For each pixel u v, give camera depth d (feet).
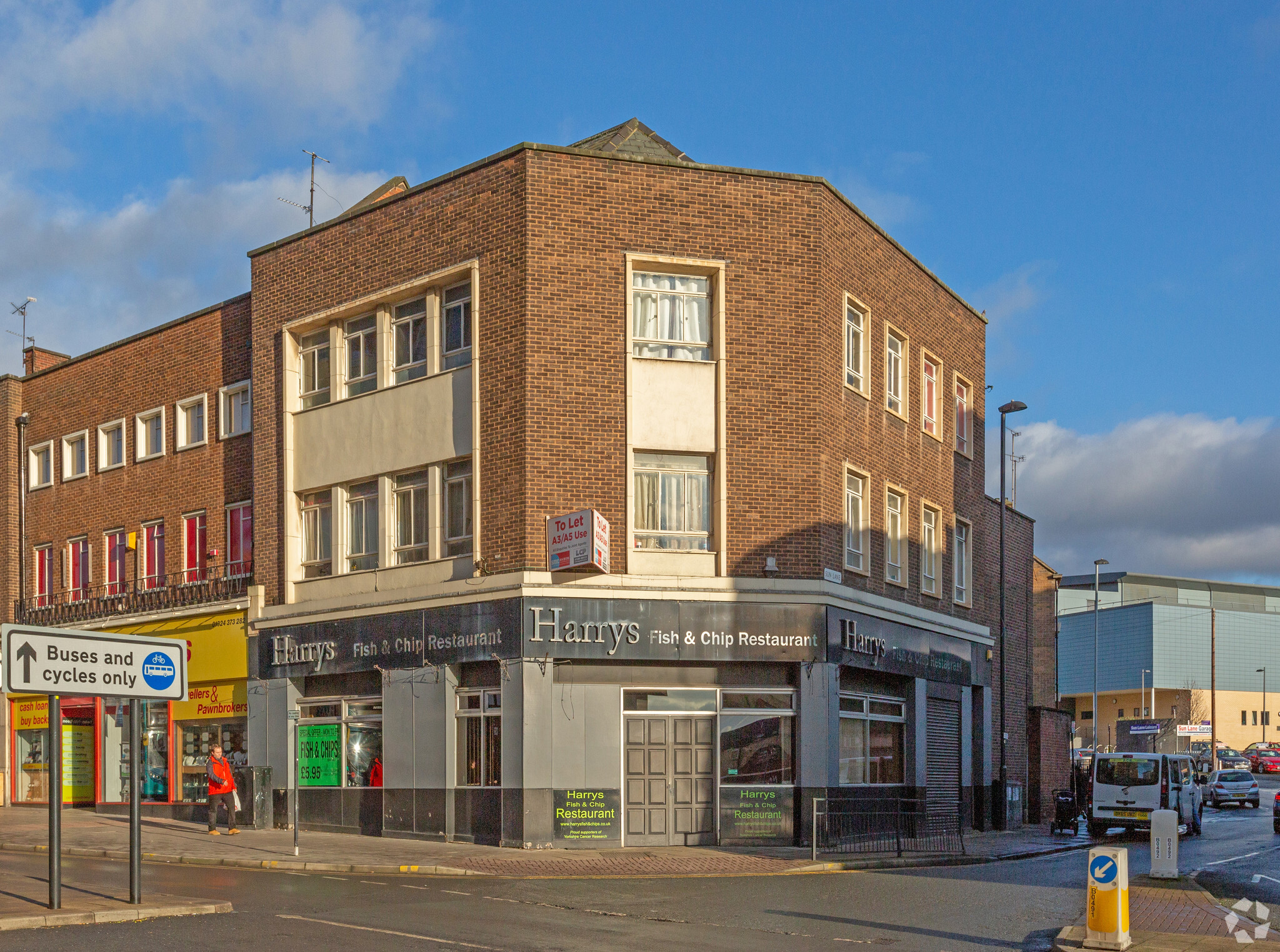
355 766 88.33
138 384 115.14
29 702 119.24
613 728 79.30
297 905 50.19
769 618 81.66
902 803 92.12
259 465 96.84
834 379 87.30
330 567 91.86
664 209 83.25
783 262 85.05
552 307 80.89
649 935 43.83
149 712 106.42
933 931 46.57
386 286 88.89
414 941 40.88
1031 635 127.34
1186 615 400.06
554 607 78.64
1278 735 406.41
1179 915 49.90
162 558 110.83
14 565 124.57
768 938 43.96
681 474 82.99
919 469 102.32
